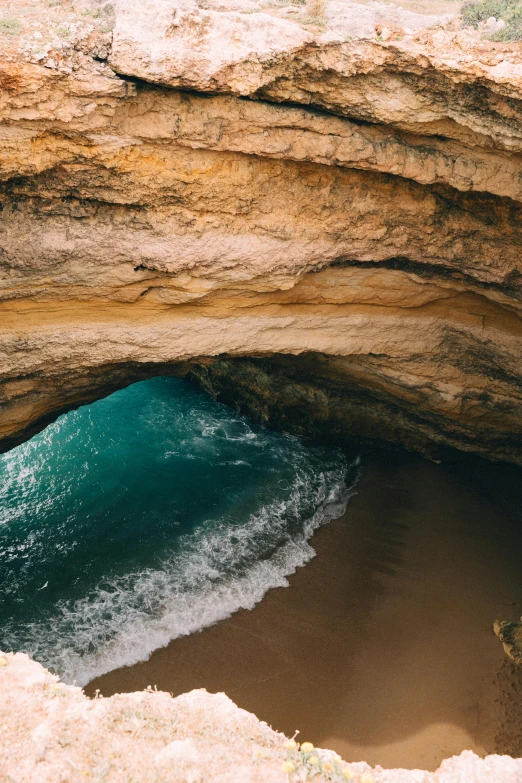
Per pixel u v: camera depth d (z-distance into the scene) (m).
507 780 5.32
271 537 14.32
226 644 11.46
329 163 10.30
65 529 14.18
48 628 11.65
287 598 12.59
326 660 11.22
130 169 9.70
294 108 9.60
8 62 7.99
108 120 9.05
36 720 5.32
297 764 5.23
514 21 8.87
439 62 8.64
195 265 10.91
